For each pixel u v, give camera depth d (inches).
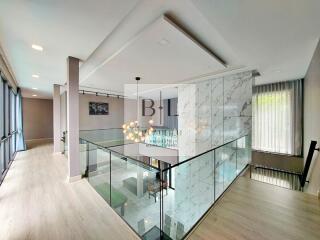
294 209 98.2
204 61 148.8
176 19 90.7
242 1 66.7
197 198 152.2
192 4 75.0
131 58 142.9
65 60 144.6
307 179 147.1
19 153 250.4
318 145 135.6
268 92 229.6
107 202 112.3
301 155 204.2
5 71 163.3
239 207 100.9
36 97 386.0
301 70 169.2
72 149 142.0
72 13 79.4
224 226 84.0
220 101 211.8
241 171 173.3
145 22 92.6
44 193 121.1
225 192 121.0
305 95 190.5
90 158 156.4
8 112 199.0
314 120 145.7
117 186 137.5
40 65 159.2
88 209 101.5
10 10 76.7
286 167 209.6
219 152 147.1
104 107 348.5
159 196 118.1
